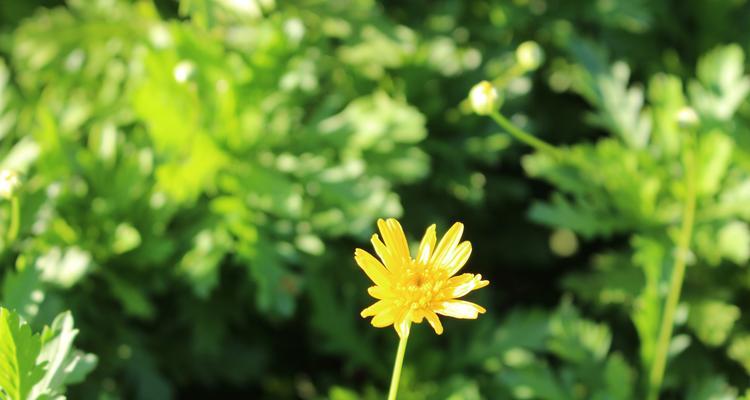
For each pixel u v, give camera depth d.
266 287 0.66
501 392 0.69
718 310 0.69
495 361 0.70
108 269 0.67
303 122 0.75
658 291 0.67
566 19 0.81
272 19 0.68
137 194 0.68
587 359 0.67
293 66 0.70
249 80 0.69
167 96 0.67
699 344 0.71
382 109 0.70
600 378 0.66
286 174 0.70
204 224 0.68
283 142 0.71
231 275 0.73
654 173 0.71
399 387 0.70
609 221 0.70
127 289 0.67
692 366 0.70
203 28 0.67
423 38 0.77
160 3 0.78
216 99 0.68
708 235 0.69
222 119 0.68
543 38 0.83
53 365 0.51
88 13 0.75
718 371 0.71
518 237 0.85
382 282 0.48
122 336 0.69
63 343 0.51
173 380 0.77
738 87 0.70
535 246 0.84
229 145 0.69
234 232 0.67
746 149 0.69
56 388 0.51
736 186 0.70
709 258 0.70
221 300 0.73
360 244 0.75
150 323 0.74
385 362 0.72
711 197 0.70
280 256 0.67
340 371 0.82
